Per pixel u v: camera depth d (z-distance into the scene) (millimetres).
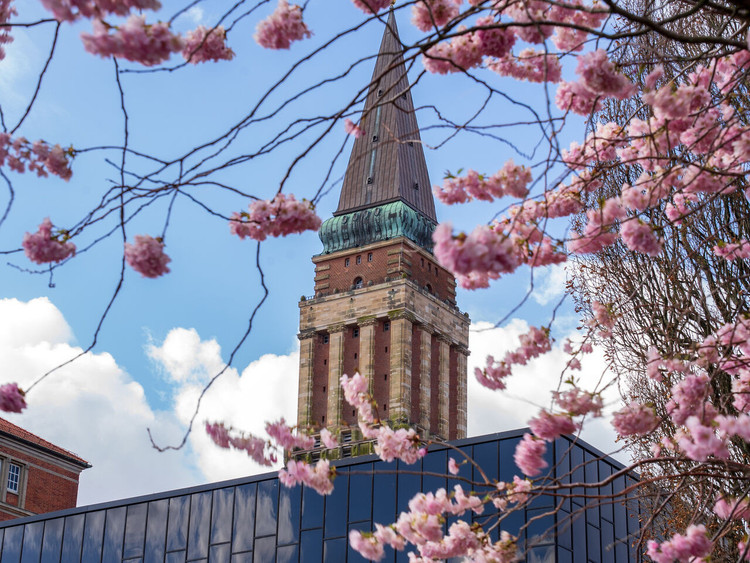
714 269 23609
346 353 119875
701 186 12859
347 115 10211
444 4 11969
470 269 9500
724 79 13797
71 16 9625
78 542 55719
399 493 46781
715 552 17953
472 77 10039
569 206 13312
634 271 26609
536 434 12242
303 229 12078
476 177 12703
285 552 49125
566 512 40938
